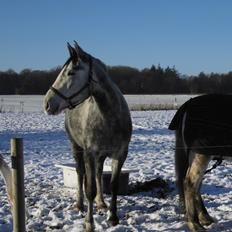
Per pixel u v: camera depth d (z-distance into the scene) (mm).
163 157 13961
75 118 7176
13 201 4277
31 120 29234
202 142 5984
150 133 20281
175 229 6453
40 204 8109
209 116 6004
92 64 6387
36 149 15922
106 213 7480
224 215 7172
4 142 17766
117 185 6832
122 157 6801
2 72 90562
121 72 87312
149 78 87188
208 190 9266
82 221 6953
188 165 6258
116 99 6559
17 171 4246
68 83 6188
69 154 14883
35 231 6535
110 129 6496
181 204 7043
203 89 83000
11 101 58562
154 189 9258
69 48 6270
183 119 6254
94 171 6543
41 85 88312
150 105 44844
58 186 9789
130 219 6973
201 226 6145
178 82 86688
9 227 6703
